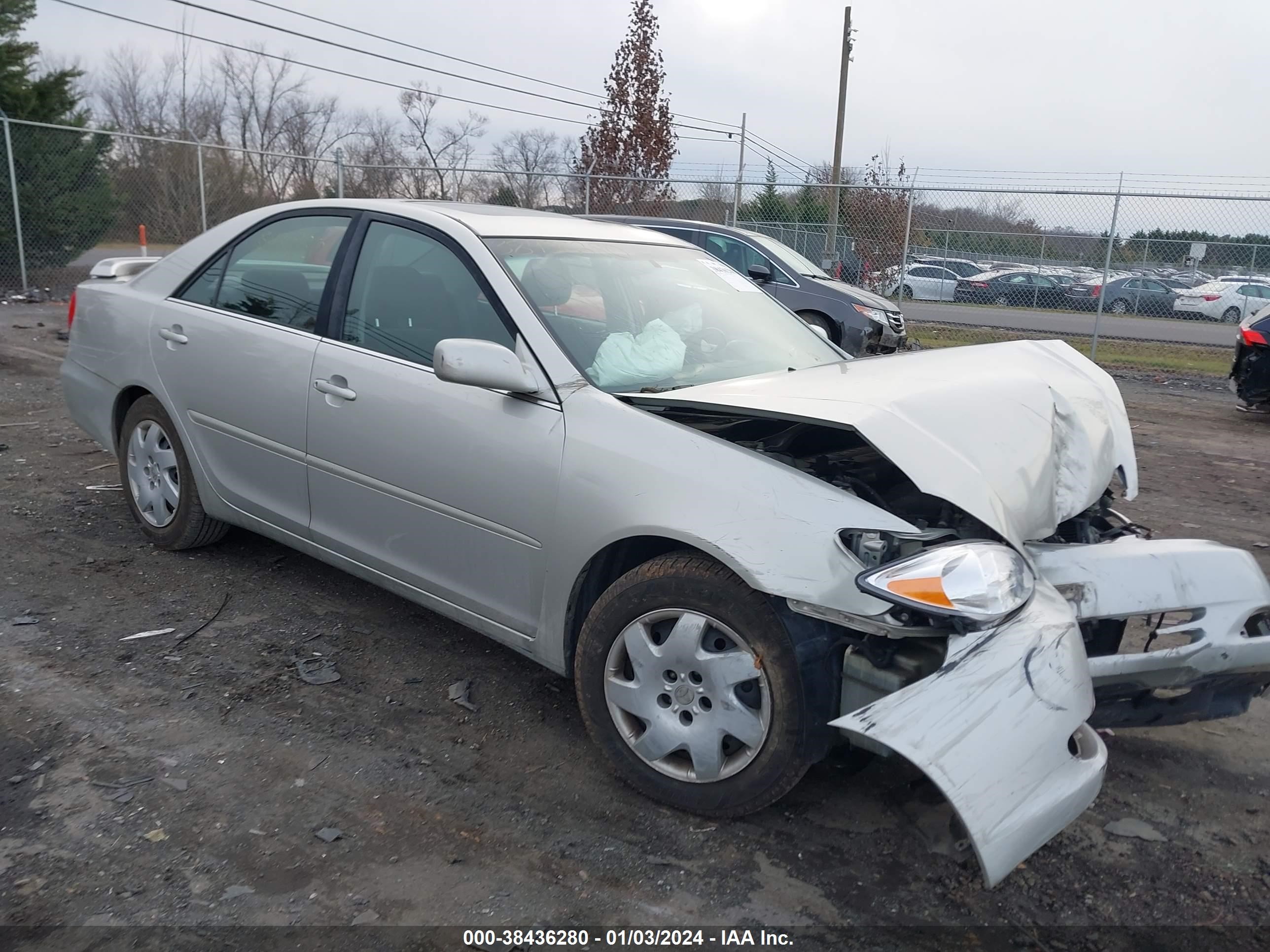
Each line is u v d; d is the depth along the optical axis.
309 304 3.83
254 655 3.70
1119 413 3.47
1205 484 7.12
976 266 17.05
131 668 3.53
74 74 18.53
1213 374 13.52
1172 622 3.86
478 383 2.98
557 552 3.00
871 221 16.70
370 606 4.20
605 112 20.36
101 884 2.43
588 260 3.69
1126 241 16.23
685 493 2.72
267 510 3.99
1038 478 2.79
